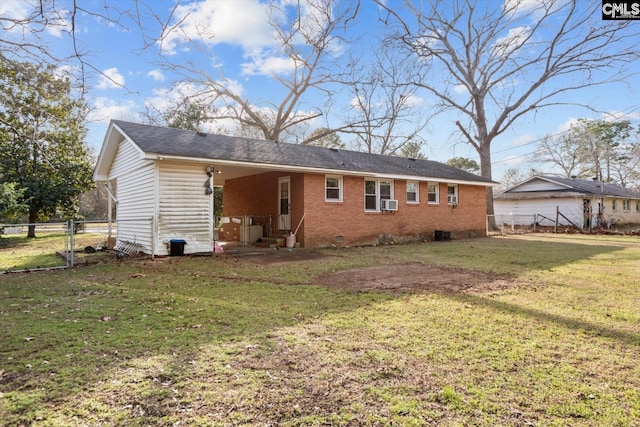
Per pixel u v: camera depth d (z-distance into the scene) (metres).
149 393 2.63
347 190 13.85
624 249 12.20
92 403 2.50
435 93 24.91
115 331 3.96
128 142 11.88
